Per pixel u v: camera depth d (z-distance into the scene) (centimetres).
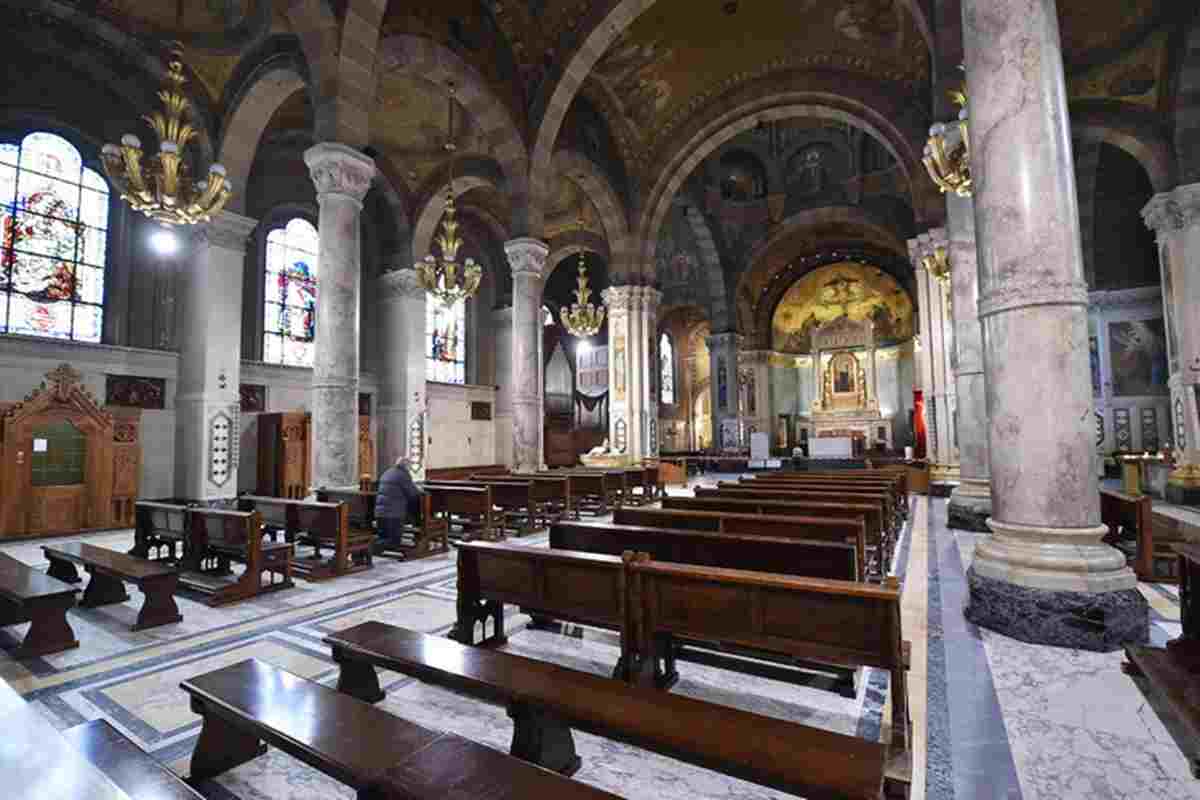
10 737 155
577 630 481
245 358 1488
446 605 564
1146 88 1234
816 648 308
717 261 2711
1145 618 414
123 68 1088
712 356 2809
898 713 283
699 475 2555
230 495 1216
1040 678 363
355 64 909
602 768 282
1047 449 436
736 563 450
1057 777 262
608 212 1747
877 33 1432
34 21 1008
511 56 1318
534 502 998
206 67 1137
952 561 711
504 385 2222
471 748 200
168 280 1273
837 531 525
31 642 434
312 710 231
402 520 788
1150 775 262
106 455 1139
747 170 2508
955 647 418
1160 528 742
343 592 613
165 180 804
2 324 1067
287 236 1595
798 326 3309
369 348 1752
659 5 1381
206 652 443
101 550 600
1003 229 457
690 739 209
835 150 2364
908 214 2283
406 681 376
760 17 1441
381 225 1758
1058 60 463
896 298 3012
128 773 196
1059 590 416
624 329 1770
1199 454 1201
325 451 878
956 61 980
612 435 1778
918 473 1612
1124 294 1925
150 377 1233
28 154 1102
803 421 3244
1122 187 1884
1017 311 448
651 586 359
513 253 1342
